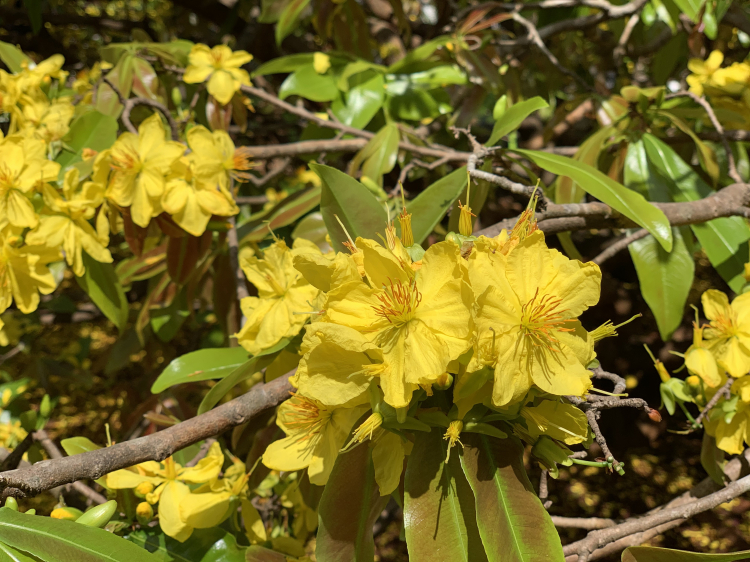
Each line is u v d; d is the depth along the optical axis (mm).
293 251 297
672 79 833
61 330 1215
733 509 944
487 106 701
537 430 235
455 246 232
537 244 237
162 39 1004
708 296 339
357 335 226
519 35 835
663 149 457
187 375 361
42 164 379
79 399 1173
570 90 976
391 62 781
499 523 226
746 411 329
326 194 312
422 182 792
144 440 266
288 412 276
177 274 438
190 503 334
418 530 233
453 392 234
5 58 528
